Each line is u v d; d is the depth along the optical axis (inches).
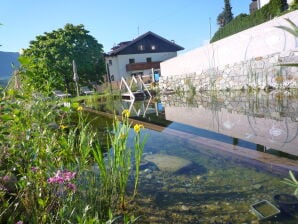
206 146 127.3
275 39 314.7
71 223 51.0
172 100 411.8
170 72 606.2
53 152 71.1
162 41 1299.2
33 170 61.1
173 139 149.8
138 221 69.2
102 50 1016.2
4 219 56.1
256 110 209.0
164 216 70.8
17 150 64.9
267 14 675.4
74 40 946.1
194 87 506.9
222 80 424.2
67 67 889.5
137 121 225.3
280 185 79.5
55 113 84.1
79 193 68.0
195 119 210.5
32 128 72.5
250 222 63.9
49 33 965.2
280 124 153.0
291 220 62.6
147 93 560.1
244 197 76.2
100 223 60.5
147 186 90.5
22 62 66.4
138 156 81.7
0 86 74.4
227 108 245.1
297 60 278.7
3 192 55.9
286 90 290.7
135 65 1213.7
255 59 346.3
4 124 68.8
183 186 88.2
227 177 90.9
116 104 436.5
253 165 96.3
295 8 506.0
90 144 80.9
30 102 76.3
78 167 72.8
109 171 82.3
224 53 417.7
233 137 137.2
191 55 511.5
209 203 75.5
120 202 78.4
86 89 952.9
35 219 54.1
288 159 95.0
